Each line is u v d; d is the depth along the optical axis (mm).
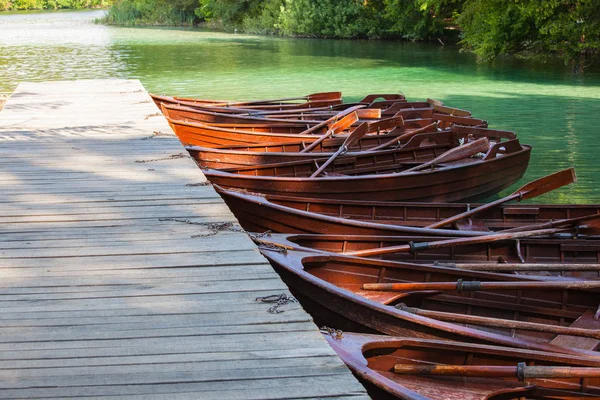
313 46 45031
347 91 25672
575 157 15297
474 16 34312
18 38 53219
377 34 49938
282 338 4035
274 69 32531
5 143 10047
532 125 18969
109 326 4176
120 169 8383
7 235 5887
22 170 8328
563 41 31531
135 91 16203
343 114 15023
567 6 31516
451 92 25250
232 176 9805
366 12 50250
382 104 17547
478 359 4762
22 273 5023
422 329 5168
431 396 4602
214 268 5133
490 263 7191
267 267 5156
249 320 4262
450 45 45062
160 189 7434
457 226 8891
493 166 11883
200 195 7188
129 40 50344
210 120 15281
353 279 6684
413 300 6656
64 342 3975
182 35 55719
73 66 33719
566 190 12820
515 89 25875
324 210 9070
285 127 15008
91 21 79500
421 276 6734
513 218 9297
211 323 4223
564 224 8242
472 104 22516
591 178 13602
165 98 16672
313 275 6152
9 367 3699
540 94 24594
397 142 13164
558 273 7828
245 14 59250
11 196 7145
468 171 11555
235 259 5309
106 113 12898
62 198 7070
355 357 4254
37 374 3633
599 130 18234
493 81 28188
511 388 4613
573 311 6648
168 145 9883
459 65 33875
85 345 3941
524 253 7840
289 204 8906
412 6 43844
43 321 4238
